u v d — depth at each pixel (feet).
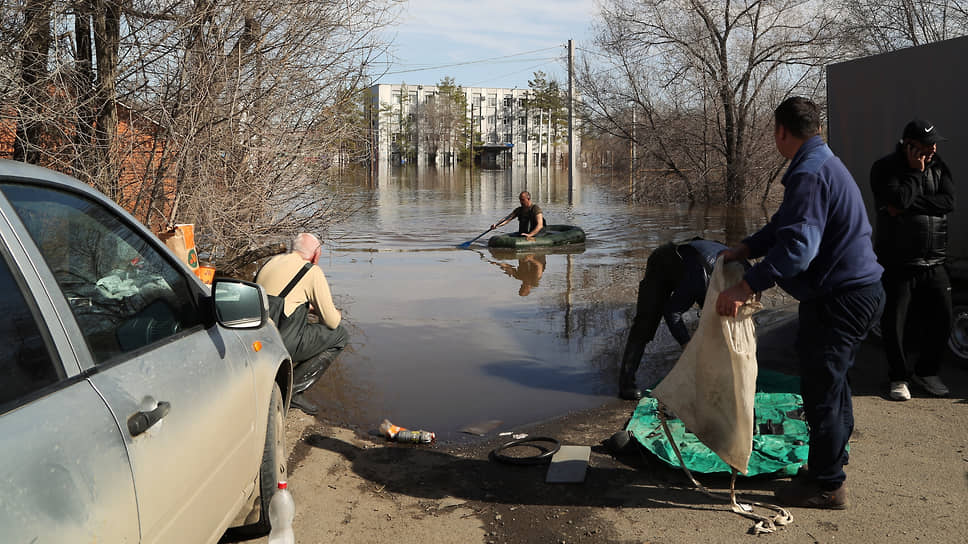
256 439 11.00
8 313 5.97
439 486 14.79
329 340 19.53
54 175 7.76
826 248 12.14
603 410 19.61
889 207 18.07
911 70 22.40
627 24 92.79
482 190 143.64
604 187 151.84
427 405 20.25
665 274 20.67
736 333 12.20
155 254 9.37
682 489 14.17
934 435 16.14
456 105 436.76
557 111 395.96
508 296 36.14
